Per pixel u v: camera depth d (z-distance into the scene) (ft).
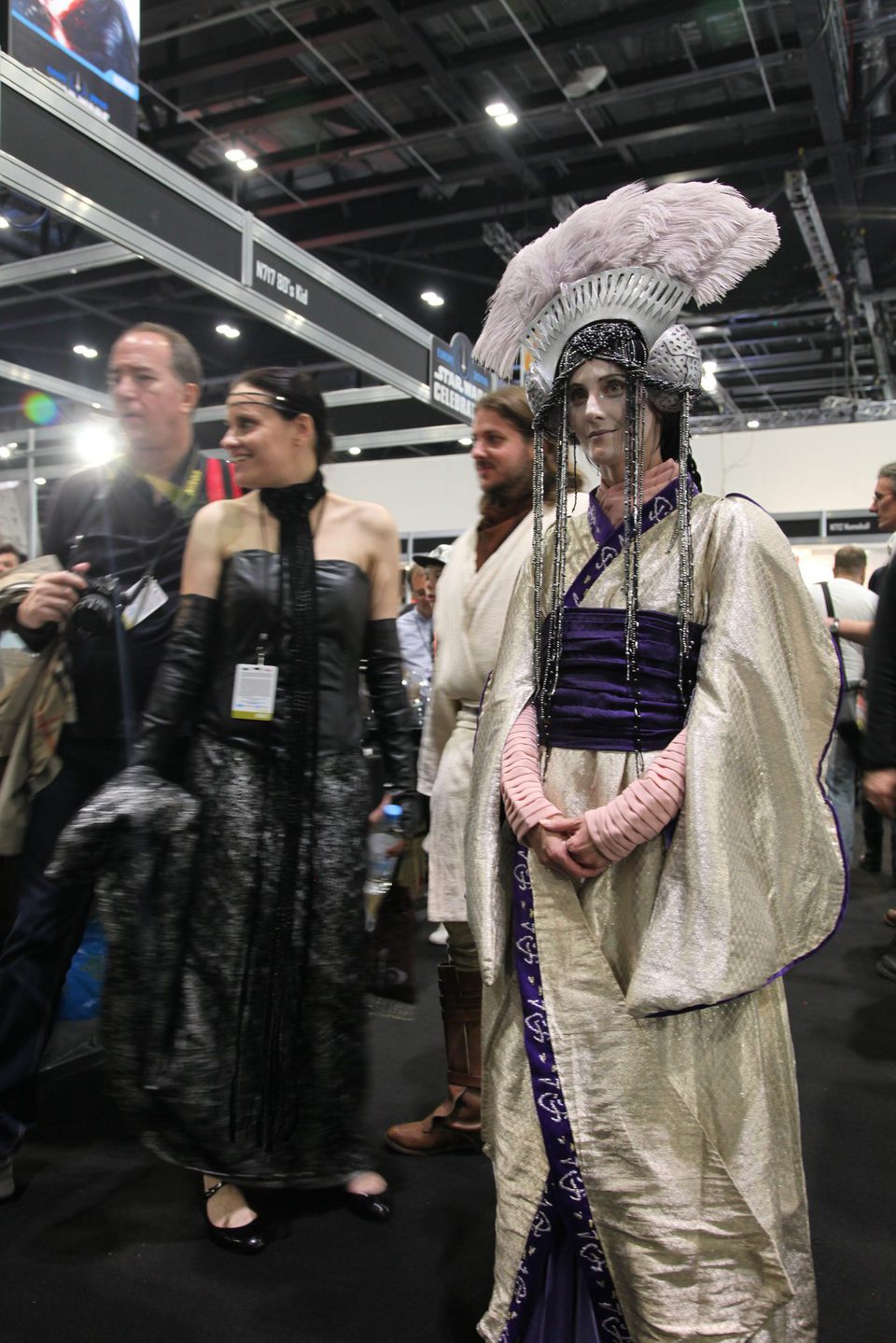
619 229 4.38
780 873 4.16
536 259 4.56
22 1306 5.50
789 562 4.38
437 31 23.07
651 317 4.38
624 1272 4.00
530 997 4.26
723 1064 4.05
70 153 7.80
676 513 4.48
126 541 6.94
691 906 3.89
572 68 24.57
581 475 7.16
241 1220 6.20
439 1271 5.93
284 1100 6.00
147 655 6.83
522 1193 4.25
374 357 12.51
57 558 7.11
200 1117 5.84
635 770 4.32
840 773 14.85
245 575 5.96
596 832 4.08
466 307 37.65
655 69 24.39
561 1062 4.13
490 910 4.41
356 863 6.18
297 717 5.97
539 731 4.66
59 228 10.62
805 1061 9.40
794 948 4.18
